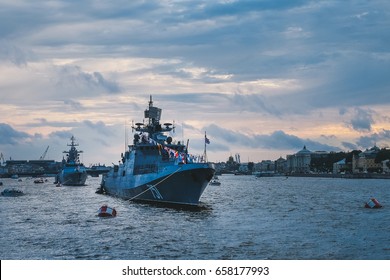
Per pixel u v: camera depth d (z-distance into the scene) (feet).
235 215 328.29
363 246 215.72
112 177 549.54
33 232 263.29
